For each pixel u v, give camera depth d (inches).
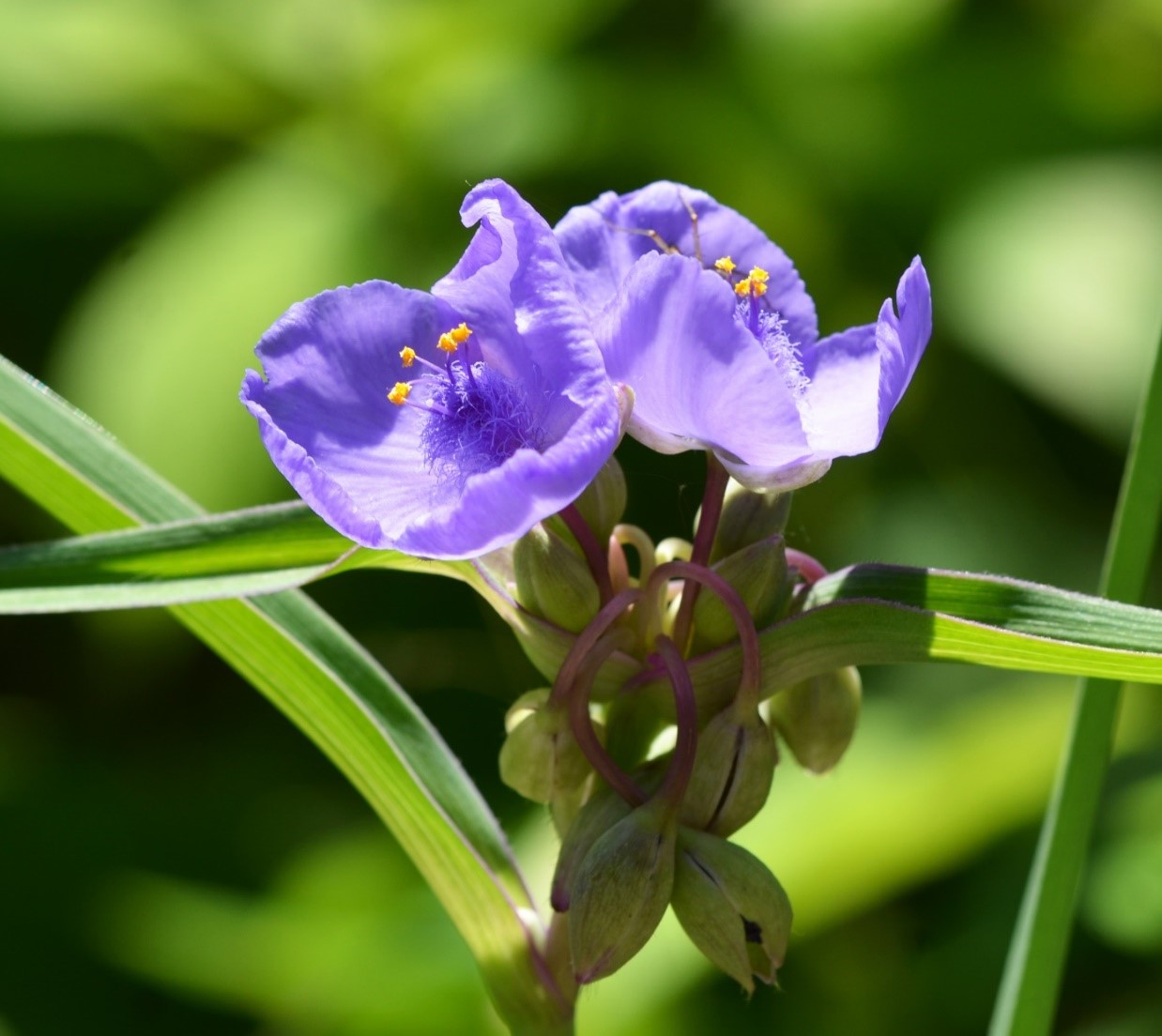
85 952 24.7
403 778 17.7
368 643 27.1
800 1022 22.4
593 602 17.0
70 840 25.9
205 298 26.3
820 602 17.2
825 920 22.9
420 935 22.8
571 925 16.6
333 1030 22.2
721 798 16.8
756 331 17.4
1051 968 17.9
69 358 26.3
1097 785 17.8
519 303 16.5
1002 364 27.8
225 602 17.7
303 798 27.0
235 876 25.8
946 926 23.8
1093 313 27.6
